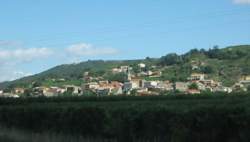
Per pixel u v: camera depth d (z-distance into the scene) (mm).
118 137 25500
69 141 29875
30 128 34531
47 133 32281
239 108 18688
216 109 19406
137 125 24016
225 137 19188
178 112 21359
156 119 22766
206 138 19812
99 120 27359
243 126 18312
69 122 29859
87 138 28375
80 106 29297
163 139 22391
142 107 24266
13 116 36656
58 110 31172
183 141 20812
